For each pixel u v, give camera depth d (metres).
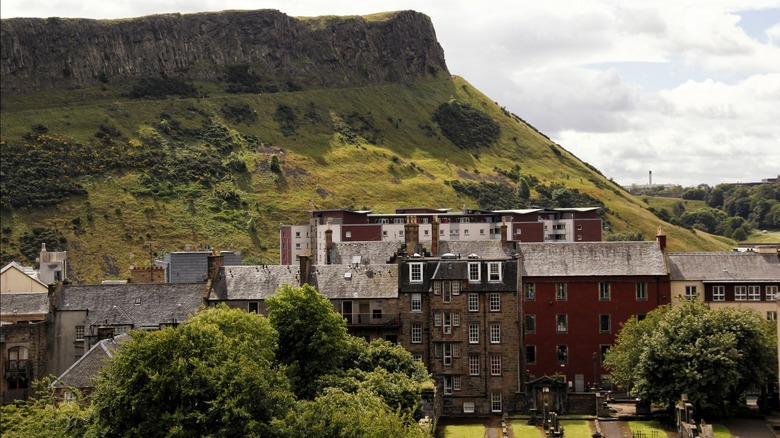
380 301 135.50
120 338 117.06
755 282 147.88
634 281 147.38
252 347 97.19
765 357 121.31
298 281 138.75
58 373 131.62
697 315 124.06
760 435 112.44
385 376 112.31
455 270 134.88
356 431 82.69
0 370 124.88
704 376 117.00
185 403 83.88
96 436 83.06
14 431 90.81
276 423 82.56
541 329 147.88
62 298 134.75
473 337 134.00
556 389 129.25
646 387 121.12
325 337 113.31
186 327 89.88
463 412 132.88
